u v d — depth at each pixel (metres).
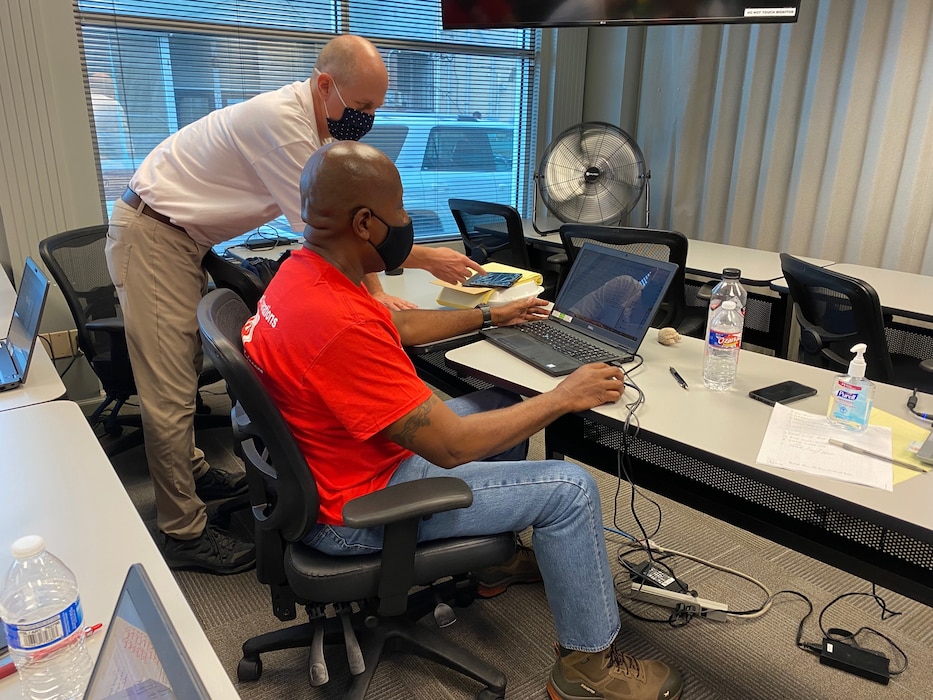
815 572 2.03
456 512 1.31
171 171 1.84
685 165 3.93
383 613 1.30
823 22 3.23
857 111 3.23
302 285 1.21
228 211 1.86
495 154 4.28
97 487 1.13
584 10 3.10
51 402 1.48
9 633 0.75
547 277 3.57
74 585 0.89
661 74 3.96
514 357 1.70
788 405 1.43
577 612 1.38
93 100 2.89
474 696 1.58
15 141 2.63
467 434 1.27
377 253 1.25
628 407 1.41
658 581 1.89
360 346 1.16
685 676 1.63
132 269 1.83
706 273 2.82
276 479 1.23
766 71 3.54
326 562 1.28
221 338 1.12
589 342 1.73
